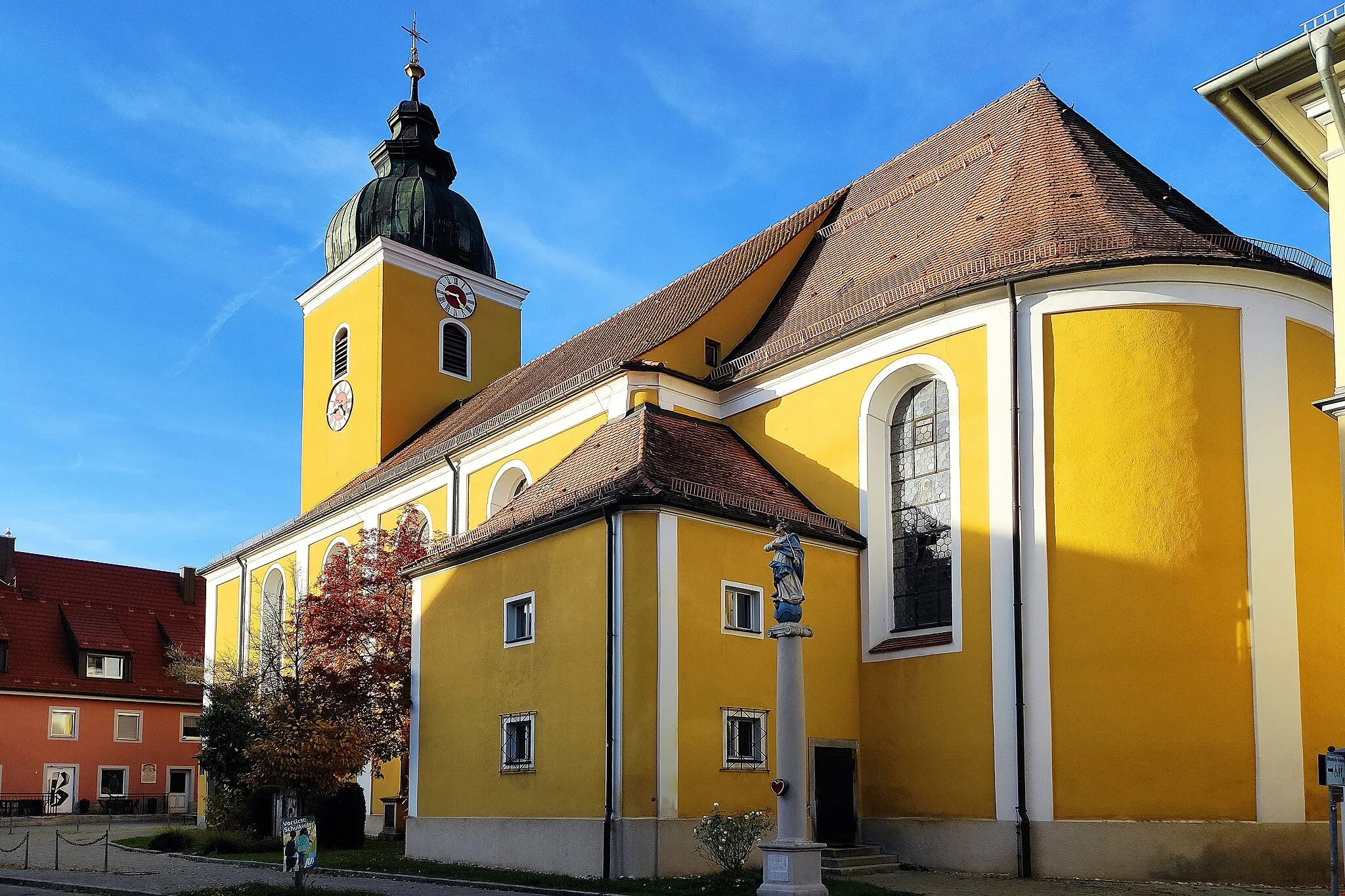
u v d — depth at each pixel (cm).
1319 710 1986
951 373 2241
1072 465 2080
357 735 2686
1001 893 1755
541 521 2186
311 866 1717
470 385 4588
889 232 2791
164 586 5728
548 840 2047
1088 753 1977
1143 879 1906
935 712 2145
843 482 2397
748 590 2122
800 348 2509
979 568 2130
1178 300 2094
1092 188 2358
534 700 2150
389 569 3070
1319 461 2097
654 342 2741
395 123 4906
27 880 2105
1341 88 1455
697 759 1966
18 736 4803
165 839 2783
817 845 1552
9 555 5319
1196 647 1984
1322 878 1916
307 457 4762
